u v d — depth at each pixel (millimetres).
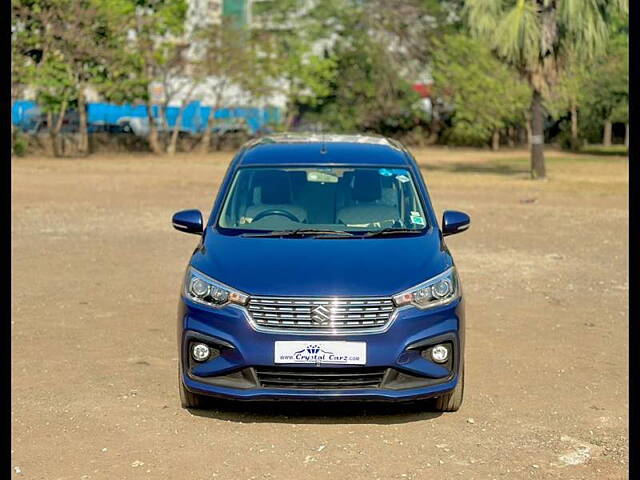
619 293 10047
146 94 40344
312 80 46844
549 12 25984
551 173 32969
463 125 47844
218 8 48719
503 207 20141
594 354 7324
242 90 45469
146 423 5453
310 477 4613
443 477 4645
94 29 36938
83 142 41000
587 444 5191
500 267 11750
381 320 5312
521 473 4727
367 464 4812
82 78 39219
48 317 8383
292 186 6621
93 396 5980
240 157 6969
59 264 11398
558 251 13336
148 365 6777
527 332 8102
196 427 5395
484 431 5398
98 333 7781
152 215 17391
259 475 4637
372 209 6461
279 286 5352
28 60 36875
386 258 5703
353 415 5668
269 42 46000
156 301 9195
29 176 27797
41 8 35219
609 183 27984
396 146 7293
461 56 47844
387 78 52000
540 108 28953
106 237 14086
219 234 6180
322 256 5699
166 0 41531
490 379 6551
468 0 26562
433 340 5391
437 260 5773
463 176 30969
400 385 5344
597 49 26328
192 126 50875
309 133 7820
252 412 5699
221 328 5359
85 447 5031
